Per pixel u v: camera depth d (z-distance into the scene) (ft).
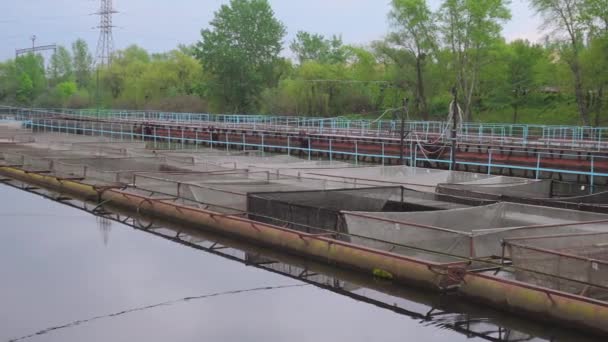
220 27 282.36
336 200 54.08
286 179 68.85
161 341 31.32
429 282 36.96
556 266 33.30
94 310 35.65
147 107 310.65
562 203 52.75
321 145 143.95
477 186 61.16
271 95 259.19
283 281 41.73
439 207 54.29
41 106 369.71
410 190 56.03
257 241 49.90
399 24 208.23
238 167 83.61
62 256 48.06
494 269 38.34
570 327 30.50
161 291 39.55
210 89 286.87
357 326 33.47
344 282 41.65
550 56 208.54
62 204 70.85
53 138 160.35
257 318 34.60
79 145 117.91
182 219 58.54
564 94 198.18
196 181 66.08
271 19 285.84
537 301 31.81
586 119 169.48
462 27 197.98
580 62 168.35
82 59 414.41
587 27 163.53
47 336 31.96
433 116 224.53
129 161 87.15
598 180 91.91
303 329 32.73
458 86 209.56
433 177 72.33
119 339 31.60
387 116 226.38
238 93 282.15
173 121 217.97
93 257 47.83
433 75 213.46
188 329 32.76
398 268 38.86
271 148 159.84
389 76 226.99
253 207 53.11
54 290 39.63
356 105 237.04
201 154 102.99
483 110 230.68
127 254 48.70
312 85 244.22
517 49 214.69
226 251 49.73
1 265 45.32
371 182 68.85
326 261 43.83
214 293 38.88
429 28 205.57
